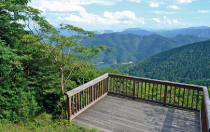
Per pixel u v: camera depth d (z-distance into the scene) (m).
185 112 4.66
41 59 9.20
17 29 7.14
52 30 7.38
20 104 6.29
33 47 8.52
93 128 3.86
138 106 5.11
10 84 6.82
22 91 7.09
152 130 3.77
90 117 4.44
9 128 4.95
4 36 7.36
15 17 6.83
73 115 4.39
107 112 4.72
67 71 10.16
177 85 4.82
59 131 3.93
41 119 6.73
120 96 5.96
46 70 8.95
